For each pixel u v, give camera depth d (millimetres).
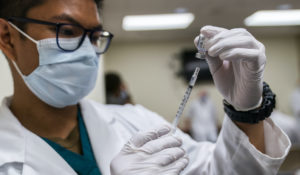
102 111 990
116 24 5484
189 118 6379
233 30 646
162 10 4793
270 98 722
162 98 7156
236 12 5062
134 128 996
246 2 4527
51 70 776
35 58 782
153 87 7160
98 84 2680
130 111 1085
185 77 7066
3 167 729
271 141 762
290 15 5324
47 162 744
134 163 651
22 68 796
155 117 1092
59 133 836
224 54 613
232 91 738
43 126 821
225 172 794
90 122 906
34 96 817
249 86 667
